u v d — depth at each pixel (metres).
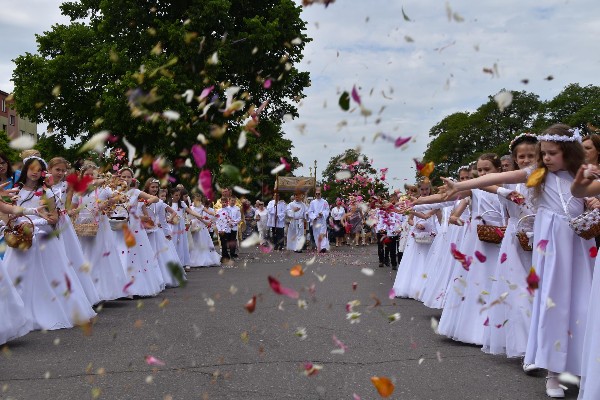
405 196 9.99
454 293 6.41
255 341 6.28
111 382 4.73
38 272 6.98
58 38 27.34
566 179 4.81
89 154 7.30
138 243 9.87
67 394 4.41
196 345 6.08
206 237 17.56
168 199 15.38
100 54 24.75
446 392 4.53
